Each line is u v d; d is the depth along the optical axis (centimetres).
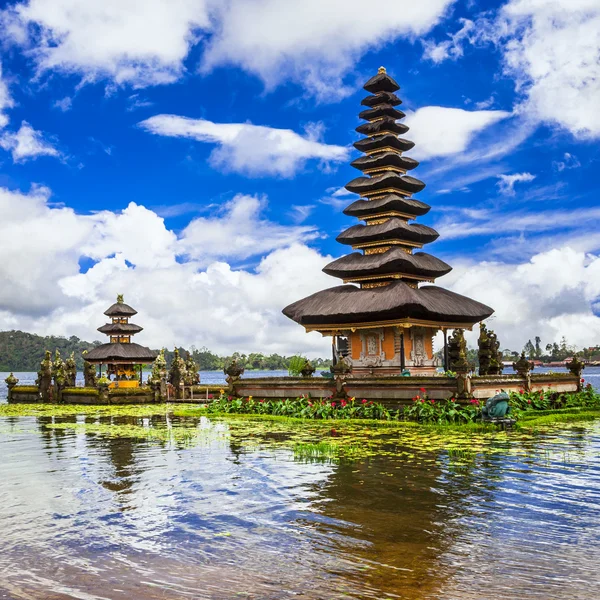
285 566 924
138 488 1424
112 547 1019
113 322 4988
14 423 2964
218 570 912
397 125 3750
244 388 3372
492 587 841
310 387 3108
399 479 1470
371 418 2709
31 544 1038
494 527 1091
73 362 4847
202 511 1221
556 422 2564
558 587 839
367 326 3391
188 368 4809
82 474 1598
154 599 818
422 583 856
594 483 1407
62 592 844
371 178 3734
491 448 1897
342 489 1379
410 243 3669
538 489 1353
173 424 2789
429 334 3622
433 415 2525
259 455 1830
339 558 954
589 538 1030
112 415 3384
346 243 3731
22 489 1429
